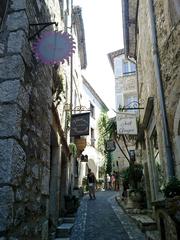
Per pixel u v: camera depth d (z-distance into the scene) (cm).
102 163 2470
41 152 476
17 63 375
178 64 536
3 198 315
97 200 1384
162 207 441
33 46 432
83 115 1142
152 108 771
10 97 360
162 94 619
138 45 1114
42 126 491
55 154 822
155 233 610
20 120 366
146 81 882
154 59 661
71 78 1245
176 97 541
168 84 590
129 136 1324
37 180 444
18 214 348
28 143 401
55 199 780
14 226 334
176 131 534
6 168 327
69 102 1201
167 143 577
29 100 413
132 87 1947
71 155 1178
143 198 1012
